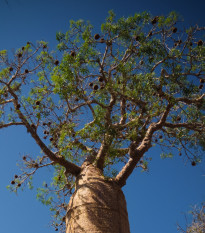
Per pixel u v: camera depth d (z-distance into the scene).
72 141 8.66
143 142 9.12
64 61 8.45
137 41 8.73
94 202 7.52
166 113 9.20
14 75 9.07
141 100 8.59
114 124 8.79
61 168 11.28
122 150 9.74
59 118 9.03
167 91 8.59
